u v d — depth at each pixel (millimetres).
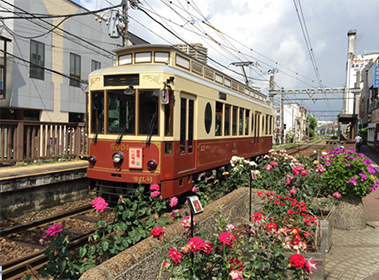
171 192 6969
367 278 4309
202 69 8930
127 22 12406
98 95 7430
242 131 11922
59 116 18375
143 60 7801
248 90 13156
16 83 15586
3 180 6367
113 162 7148
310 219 4207
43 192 7469
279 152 9125
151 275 3143
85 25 19828
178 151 7223
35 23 15250
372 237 6043
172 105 7008
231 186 7465
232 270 2553
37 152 8820
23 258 4602
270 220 4223
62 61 18328
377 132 27219
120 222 4082
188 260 2928
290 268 2973
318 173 7098
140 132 6953
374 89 30953
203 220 4348
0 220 6422
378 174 13703
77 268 2922
